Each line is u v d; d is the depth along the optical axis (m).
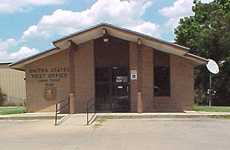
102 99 31.42
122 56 31.33
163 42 29.05
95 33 29.83
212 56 52.72
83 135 20.34
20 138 19.86
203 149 16.02
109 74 31.44
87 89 31.47
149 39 29.27
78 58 31.53
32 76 32.06
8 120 27.89
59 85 31.81
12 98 49.66
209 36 52.22
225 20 51.97
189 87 31.64
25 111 33.19
